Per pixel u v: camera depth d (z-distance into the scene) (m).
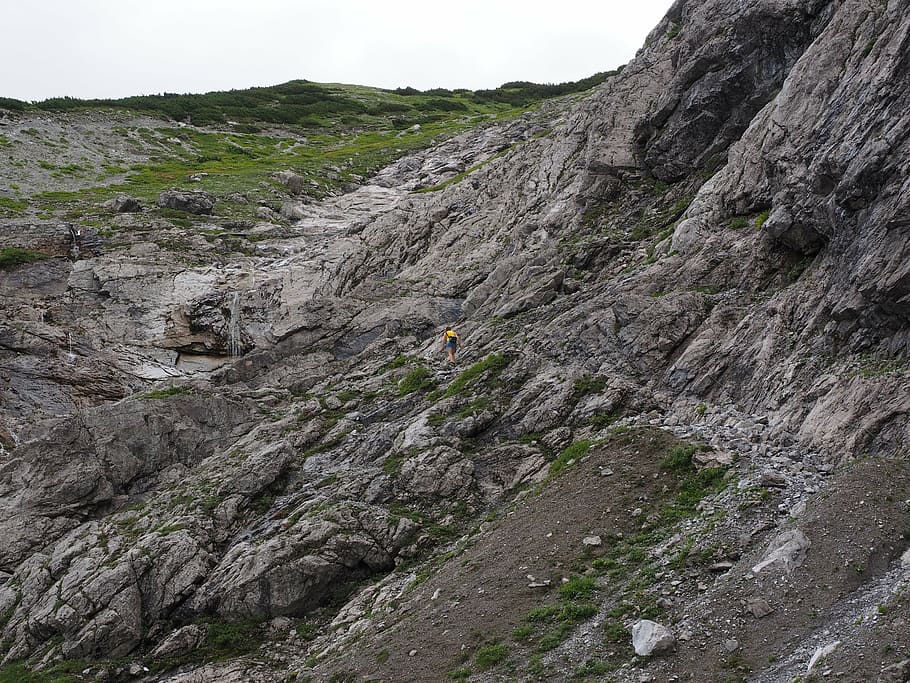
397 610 20.42
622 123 41.28
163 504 27.83
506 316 34.56
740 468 20.67
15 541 27.45
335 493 25.58
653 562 18.23
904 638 13.32
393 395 31.47
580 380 27.14
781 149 27.58
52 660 22.66
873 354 21.80
